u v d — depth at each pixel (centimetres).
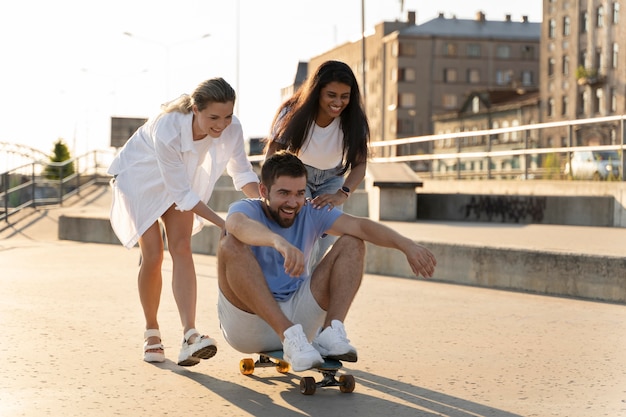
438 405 418
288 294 452
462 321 673
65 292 852
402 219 1681
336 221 452
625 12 7306
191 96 491
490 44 11256
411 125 11088
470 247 908
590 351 553
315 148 518
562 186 1706
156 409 409
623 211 1459
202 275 1012
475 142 9650
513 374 486
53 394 438
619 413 404
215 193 2189
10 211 2258
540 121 8544
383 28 11444
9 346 566
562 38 8212
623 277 772
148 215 514
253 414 401
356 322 669
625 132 1755
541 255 838
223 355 542
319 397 434
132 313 716
